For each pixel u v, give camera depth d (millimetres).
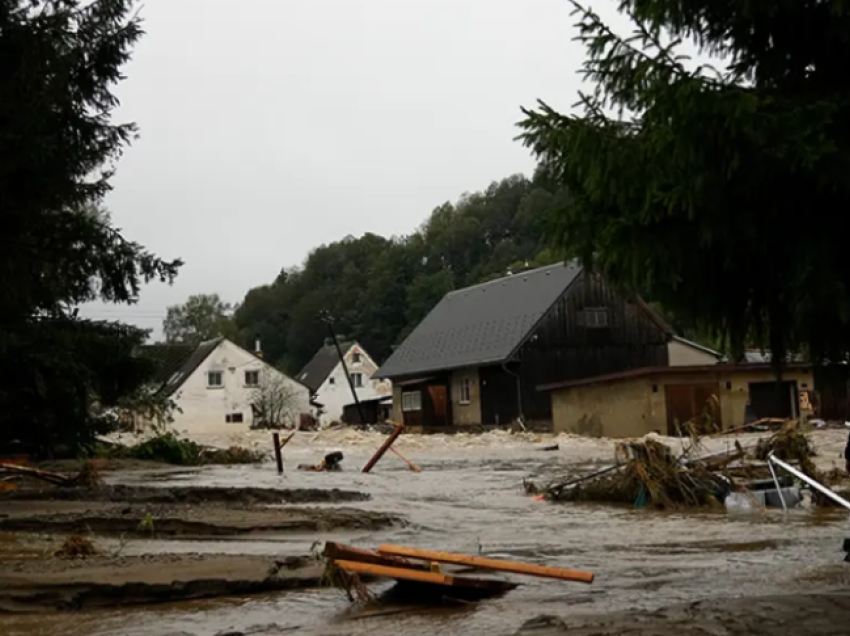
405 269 114250
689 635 4867
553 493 14008
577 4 5535
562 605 5988
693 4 5582
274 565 7066
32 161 14750
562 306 49781
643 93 5219
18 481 16406
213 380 69625
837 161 4965
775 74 5668
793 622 5109
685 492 12680
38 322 19859
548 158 5738
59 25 15703
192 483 18172
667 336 51219
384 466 23938
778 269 5500
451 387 53875
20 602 6070
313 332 116625
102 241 18141
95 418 22203
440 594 6316
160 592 6348
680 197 5195
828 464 17750
